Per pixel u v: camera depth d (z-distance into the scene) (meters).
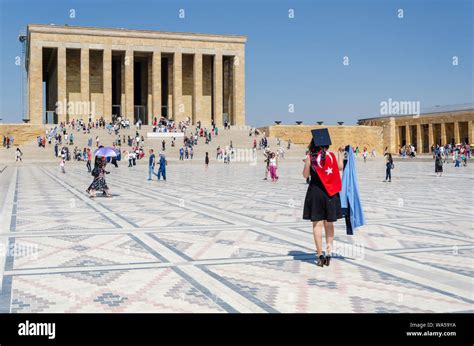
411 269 9.12
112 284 8.17
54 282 8.29
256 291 7.76
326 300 7.32
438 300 7.29
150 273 8.87
